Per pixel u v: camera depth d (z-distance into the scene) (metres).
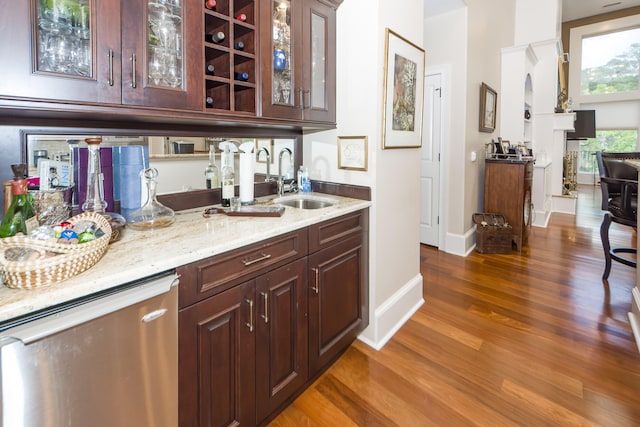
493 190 4.01
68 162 1.28
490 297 2.72
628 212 2.73
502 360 1.92
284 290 1.45
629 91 8.23
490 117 4.43
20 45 0.92
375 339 2.07
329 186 2.22
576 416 1.52
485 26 4.10
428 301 2.66
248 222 1.49
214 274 1.15
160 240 1.21
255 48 1.57
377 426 1.48
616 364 1.87
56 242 0.88
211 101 1.42
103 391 0.87
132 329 0.92
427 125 3.99
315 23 1.91
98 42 1.05
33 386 0.76
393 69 2.04
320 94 1.98
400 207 2.30
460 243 3.80
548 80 5.59
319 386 1.72
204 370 1.14
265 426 1.47
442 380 1.77
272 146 2.16
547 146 5.76
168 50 1.26
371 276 2.06
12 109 0.98
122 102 1.12
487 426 1.47
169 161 1.61
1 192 1.12
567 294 2.75
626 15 7.86
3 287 0.81
